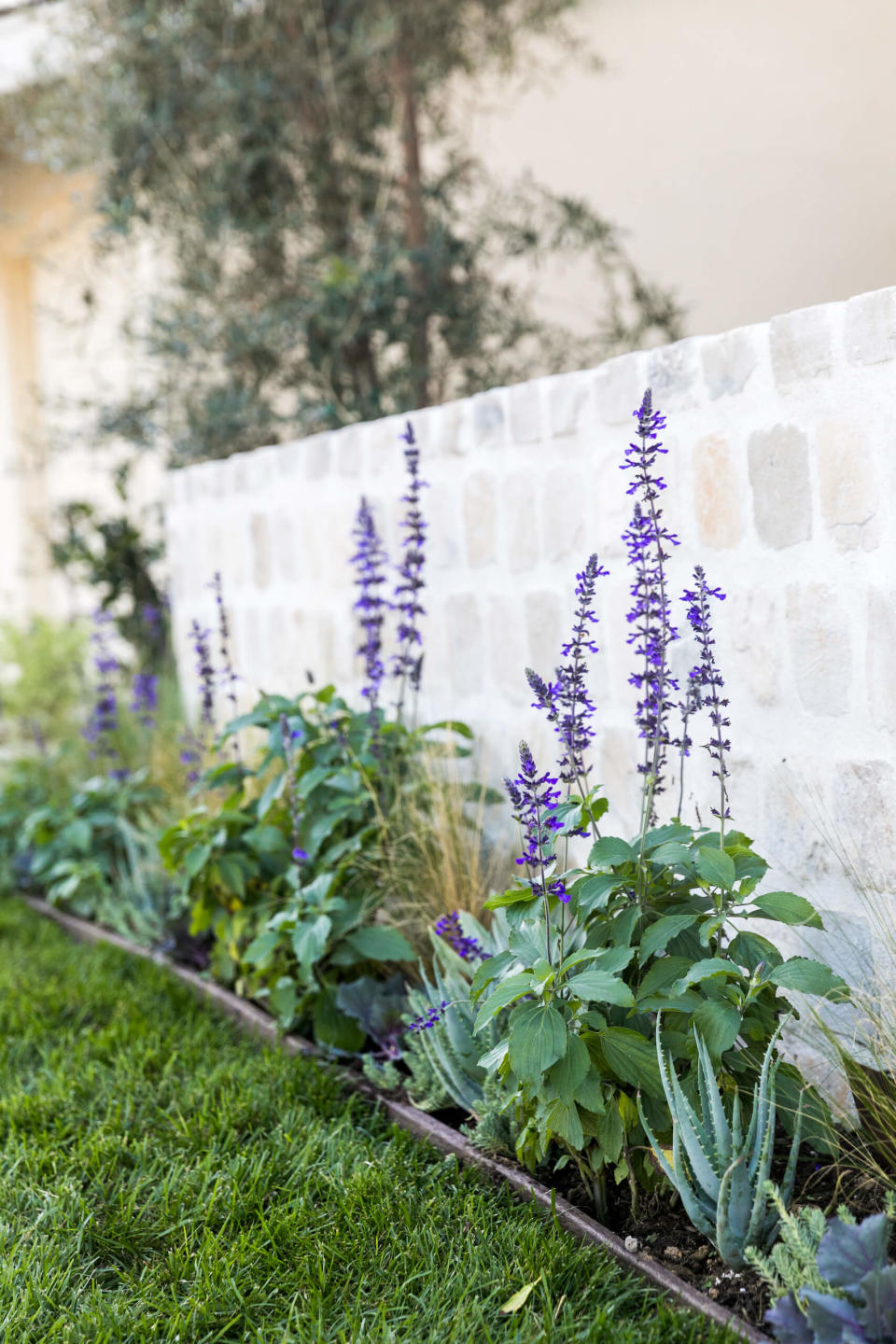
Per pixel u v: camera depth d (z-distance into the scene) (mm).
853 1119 2297
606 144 6363
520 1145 2162
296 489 4398
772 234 5871
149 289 6617
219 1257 2074
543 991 2047
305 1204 2250
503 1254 2023
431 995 2592
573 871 2217
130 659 7016
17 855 5137
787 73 5723
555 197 6207
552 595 3219
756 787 2627
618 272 6371
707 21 5941
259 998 3385
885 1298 1583
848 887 2426
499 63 6305
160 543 6676
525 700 3363
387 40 5543
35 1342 1903
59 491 9031
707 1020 1979
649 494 2332
